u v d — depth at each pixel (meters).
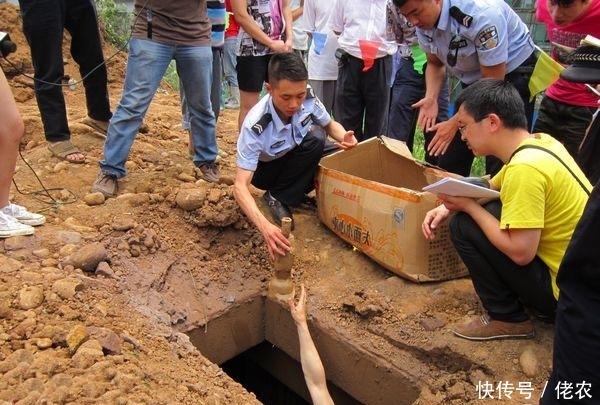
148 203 3.79
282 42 4.34
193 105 4.03
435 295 3.26
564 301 1.82
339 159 3.88
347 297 3.34
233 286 3.58
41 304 2.70
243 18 4.16
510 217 2.51
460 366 2.89
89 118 4.81
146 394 2.21
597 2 3.53
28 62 6.41
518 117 2.64
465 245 2.79
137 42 3.65
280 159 3.80
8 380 2.17
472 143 2.75
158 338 2.79
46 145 4.54
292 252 3.43
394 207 3.25
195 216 3.75
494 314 2.86
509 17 3.50
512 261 2.67
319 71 5.38
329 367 3.33
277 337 3.63
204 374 2.69
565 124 3.97
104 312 2.80
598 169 3.12
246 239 3.79
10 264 2.93
